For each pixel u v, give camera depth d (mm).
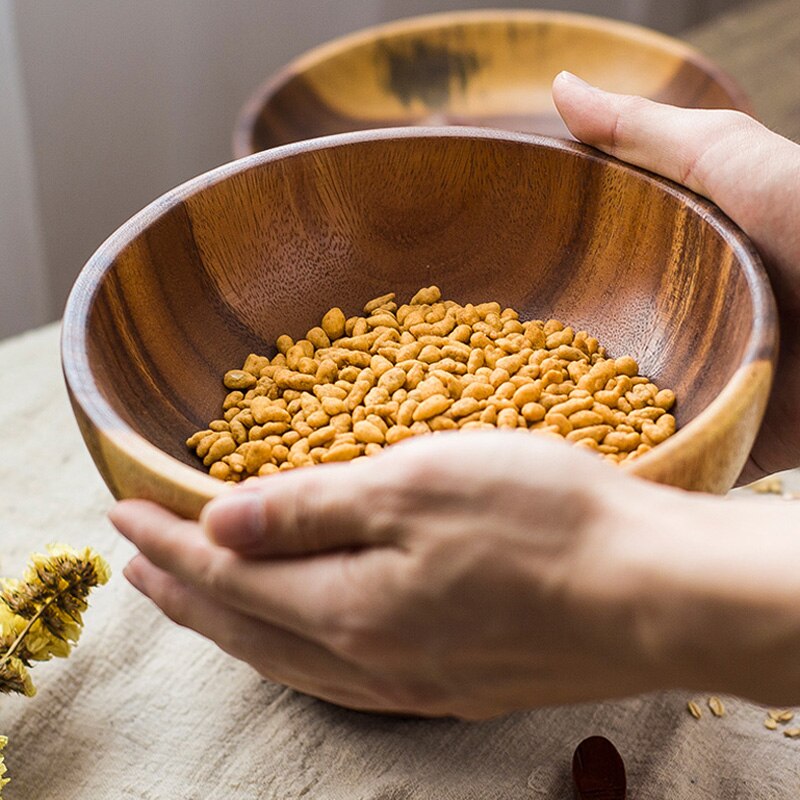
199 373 618
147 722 614
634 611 436
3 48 986
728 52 1265
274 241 636
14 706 617
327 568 461
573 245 647
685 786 586
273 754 600
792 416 666
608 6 1512
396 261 664
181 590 517
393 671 473
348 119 937
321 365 622
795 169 588
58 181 1125
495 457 442
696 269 600
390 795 582
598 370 611
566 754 600
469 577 440
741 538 441
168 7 1113
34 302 1145
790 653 437
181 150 1217
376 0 1294
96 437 503
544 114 956
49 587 581
